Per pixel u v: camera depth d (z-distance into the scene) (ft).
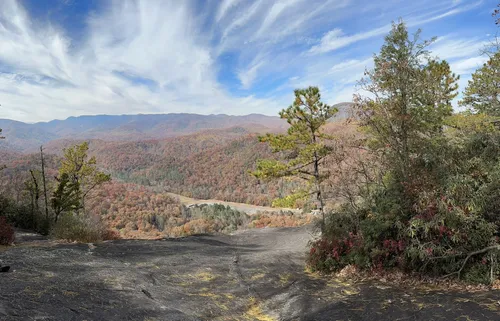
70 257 23.54
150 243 38.50
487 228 17.19
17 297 12.57
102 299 13.99
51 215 64.90
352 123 26.66
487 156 19.94
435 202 18.78
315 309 14.92
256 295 18.26
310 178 47.62
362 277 20.48
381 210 21.72
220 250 36.58
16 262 19.58
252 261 27.89
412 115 23.06
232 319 14.49
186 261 26.48
